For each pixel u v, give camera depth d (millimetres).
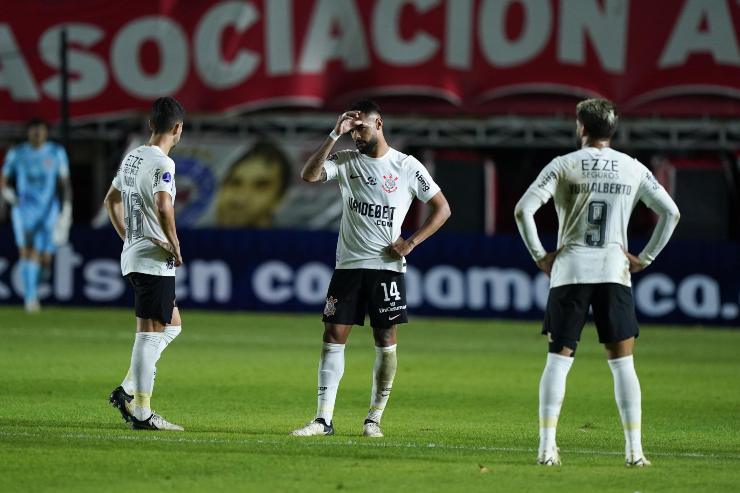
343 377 45906
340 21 86812
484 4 85812
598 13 85312
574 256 26531
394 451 28609
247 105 87625
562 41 85625
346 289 31234
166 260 31031
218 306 78000
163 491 23672
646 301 75125
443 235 76562
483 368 50031
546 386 26766
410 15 86250
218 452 27828
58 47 87812
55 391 39781
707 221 84438
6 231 79688
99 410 35250
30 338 58969
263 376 45531
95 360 49812
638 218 85812
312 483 24547
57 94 88062
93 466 25953
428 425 33969
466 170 85125
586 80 85625
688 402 40781
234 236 77812
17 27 87938
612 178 26547
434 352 56656
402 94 87125
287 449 28453
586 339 65750
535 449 29609
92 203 95250
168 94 87875
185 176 87500
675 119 86500
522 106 86312
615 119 26844
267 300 77625
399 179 31188
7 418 33312
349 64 87062
